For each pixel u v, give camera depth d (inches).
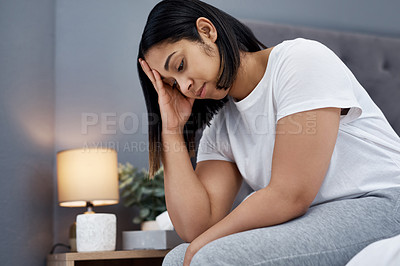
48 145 89.0
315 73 39.1
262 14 104.9
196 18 44.7
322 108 38.1
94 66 94.9
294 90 39.3
